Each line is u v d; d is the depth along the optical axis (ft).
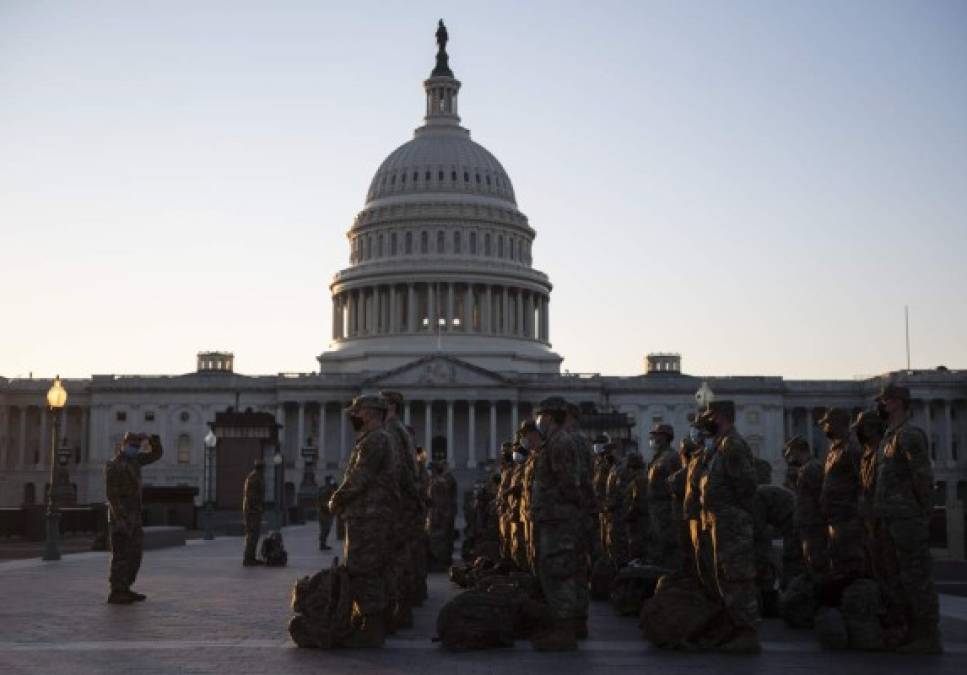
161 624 64.28
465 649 54.19
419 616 69.92
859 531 60.90
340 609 54.60
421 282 548.31
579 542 55.42
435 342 536.83
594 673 47.98
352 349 546.67
